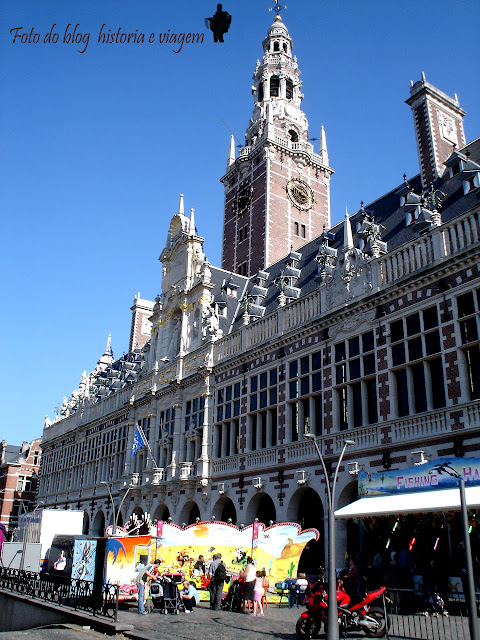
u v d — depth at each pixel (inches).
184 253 1904.5
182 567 991.6
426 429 917.2
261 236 2257.6
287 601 942.4
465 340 896.9
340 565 1016.9
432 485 801.6
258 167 2391.7
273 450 1251.8
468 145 1285.7
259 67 2682.1
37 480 3570.4
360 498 884.0
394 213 1336.1
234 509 1440.7
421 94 1362.0
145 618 770.2
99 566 900.6
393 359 1019.9
